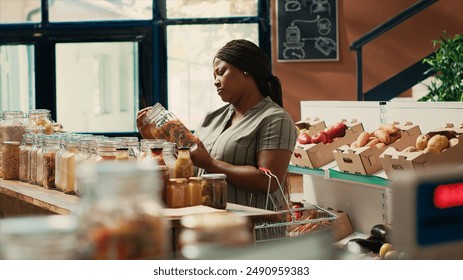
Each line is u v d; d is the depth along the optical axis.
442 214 0.84
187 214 2.27
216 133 3.23
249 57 3.13
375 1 8.95
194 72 8.54
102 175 1.04
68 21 8.45
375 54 9.05
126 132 8.56
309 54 8.98
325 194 4.84
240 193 3.03
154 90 8.48
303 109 5.28
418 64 8.55
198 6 8.49
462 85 5.86
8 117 3.88
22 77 8.52
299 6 8.94
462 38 6.17
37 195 2.98
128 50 8.49
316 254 1.03
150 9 8.46
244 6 8.54
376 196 4.33
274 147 3.01
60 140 3.12
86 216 1.04
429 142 3.78
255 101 3.17
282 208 3.05
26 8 8.45
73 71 8.51
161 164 2.58
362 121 4.67
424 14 9.03
